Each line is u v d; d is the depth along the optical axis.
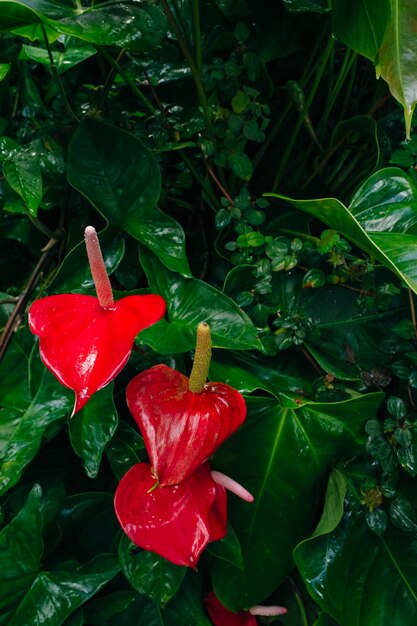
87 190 0.91
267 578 0.96
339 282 0.98
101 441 0.86
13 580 0.88
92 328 0.69
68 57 0.99
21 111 1.05
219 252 1.00
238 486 0.79
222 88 0.98
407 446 0.90
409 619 0.93
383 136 1.01
